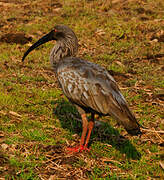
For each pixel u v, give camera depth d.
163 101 12.66
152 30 19.86
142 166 8.84
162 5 23.98
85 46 18.00
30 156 8.88
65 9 23.02
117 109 8.40
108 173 8.46
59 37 10.58
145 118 11.42
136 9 23.14
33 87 13.16
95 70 8.98
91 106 8.73
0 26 19.83
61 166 8.63
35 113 11.30
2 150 8.99
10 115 10.94
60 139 9.88
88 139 9.48
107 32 19.67
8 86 12.94
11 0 24.73
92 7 23.67
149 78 14.60
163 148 9.82
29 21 21.03
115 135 10.43
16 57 15.96
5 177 7.97
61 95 12.80
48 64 15.48
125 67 15.65
